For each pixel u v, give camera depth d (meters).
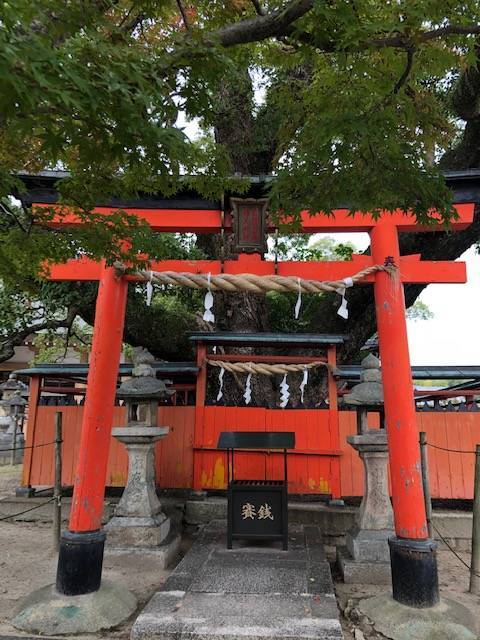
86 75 1.88
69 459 7.45
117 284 4.68
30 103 1.67
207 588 3.97
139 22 3.43
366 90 3.12
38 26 2.09
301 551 5.04
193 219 5.08
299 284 4.54
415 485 4.11
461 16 2.57
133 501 5.51
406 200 3.50
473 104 7.30
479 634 3.64
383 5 2.82
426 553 3.88
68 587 3.87
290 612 3.51
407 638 3.48
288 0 2.87
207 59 2.41
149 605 3.64
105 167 3.29
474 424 6.91
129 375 8.38
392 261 4.68
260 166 10.31
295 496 7.57
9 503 7.18
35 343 14.31
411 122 3.43
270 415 7.09
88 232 3.53
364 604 4.04
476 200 4.87
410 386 4.38
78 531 4.04
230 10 3.70
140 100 1.98
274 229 5.14
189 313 11.04
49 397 7.85
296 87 6.37
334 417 7.03
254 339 7.22
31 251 3.55
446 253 9.18
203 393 7.22
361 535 4.99
